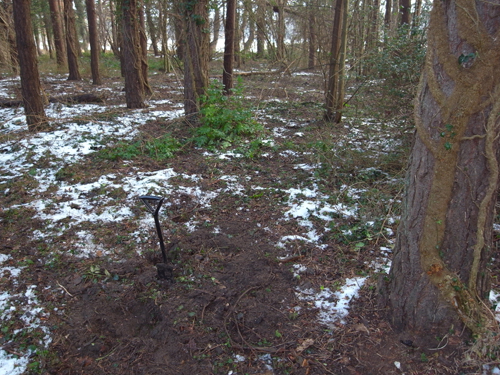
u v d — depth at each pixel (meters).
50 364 2.85
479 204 2.42
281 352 2.83
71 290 3.55
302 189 5.32
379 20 8.37
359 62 7.37
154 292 3.51
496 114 2.23
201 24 8.11
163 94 13.12
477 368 2.55
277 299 3.34
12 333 3.07
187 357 2.85
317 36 10.02
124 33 10.13
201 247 4.11
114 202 5.09
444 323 2.66
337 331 2.95
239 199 5.15
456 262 2.55
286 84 14.36
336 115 8.59
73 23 16.70
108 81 17.06
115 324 3.22
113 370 2.81
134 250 4.12
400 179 5.17
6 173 6.10
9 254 4.05
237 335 3.02
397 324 2.84
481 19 2.15
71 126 8.56
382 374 2.59
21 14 7.71
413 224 2.65
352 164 5.94
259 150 6.94
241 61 21.11
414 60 5.27
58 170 6.20
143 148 7.05
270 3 12.70
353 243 4.09
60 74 19.42
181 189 5.43
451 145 2.34
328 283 3.50
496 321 2.68
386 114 5.76
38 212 4.88
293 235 4.27
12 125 8.64
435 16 2.30
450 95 2.29
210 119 7.52
